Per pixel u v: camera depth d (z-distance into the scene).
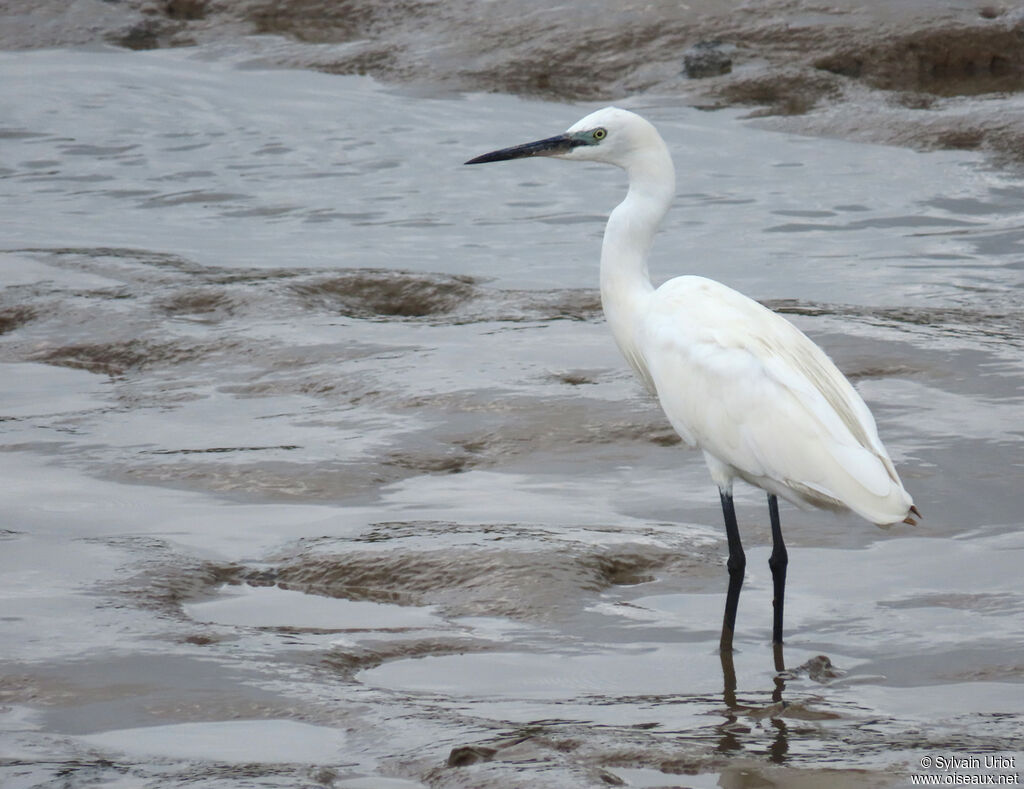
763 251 18.98
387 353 13.91
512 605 8.48
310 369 13.57
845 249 18.98
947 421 11.64
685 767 6.16
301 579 9.06
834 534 9.60
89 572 8.92
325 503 10.38
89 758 6.41
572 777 5.88
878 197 21.80
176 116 27.69
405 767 6.25
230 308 15.84
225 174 24.16
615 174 23.81
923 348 13.52
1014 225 19.98
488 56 29.45
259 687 7.25
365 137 26.08
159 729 6.79
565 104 27.81
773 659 7.79
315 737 6.71
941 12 28.94
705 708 7.08
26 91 29.27
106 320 15.33
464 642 8.02
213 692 7.17
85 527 9.88
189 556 9.30
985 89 27.84
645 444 11.42
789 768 6.12
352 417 12.16
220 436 11.88
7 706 7.04
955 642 7.86
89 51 32.09
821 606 8.49
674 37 29.08
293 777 6.10
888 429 11.51
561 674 7.61
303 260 18.88
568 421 11.80
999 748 6.33
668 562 9.15
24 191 23.28
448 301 16.47
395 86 29.05
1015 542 9.30
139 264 17.89
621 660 7.79
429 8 31.19
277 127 26.83
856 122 25.73
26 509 10.20
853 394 8.13
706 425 8.23
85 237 20.25
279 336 14.51
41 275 17.44
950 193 21.89
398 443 11.45
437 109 27.66
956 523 9.67
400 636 8.07
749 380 8.05
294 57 30.73
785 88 27.69
